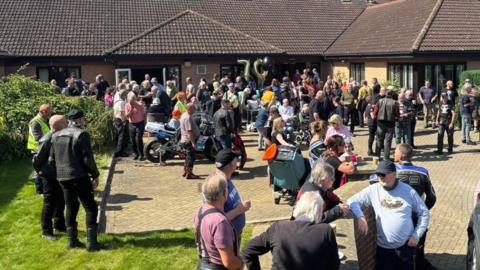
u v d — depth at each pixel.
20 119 14.84
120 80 24.69
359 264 5.86
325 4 33.12
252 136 19.34
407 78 23.55
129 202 10.68
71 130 7.59
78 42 25.64
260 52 25.86
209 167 14.07
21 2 27.81
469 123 16.92
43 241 8.13
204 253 4.80
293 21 30.89
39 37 25.53
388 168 5.76
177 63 25.44
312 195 4.71
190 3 30.78
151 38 25.31
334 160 8.40
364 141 18.09
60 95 16.55
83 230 8.68
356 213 5.68
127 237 8.28
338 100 18.98
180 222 9.27
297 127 17.75
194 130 12.73
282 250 4.50
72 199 7.73
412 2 28.73
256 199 10.79
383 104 13.95
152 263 7.25
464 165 13.91
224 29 27.00
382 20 28.91
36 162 8.07
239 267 4.76
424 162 14.41
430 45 22.88
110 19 27.83
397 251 5.82
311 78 24.78
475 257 6.17
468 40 23.55
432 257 7.46
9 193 10.91
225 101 13.12
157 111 16.80
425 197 6.48
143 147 14.95
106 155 15.33
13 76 16.47
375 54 24.61
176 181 12.55
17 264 7.32
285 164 9.76
